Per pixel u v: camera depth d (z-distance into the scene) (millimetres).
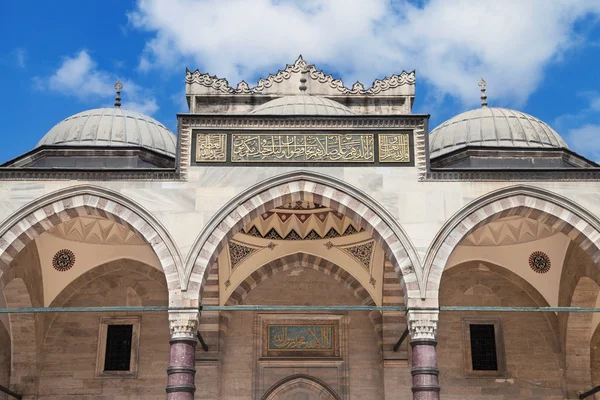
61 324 26922
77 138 25797
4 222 21109
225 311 26953
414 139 22031
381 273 26688
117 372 26609
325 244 26891
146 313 27109
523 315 27422
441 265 20875
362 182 21594
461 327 27359
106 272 26922
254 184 21500
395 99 29797
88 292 27109
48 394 26250
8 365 26203
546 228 25688
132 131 26328
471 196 21469
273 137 22016
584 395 26141
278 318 27516
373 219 21281
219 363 26406
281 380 26859
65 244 25875
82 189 21438
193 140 21938
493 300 27531
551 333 27156
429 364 20125
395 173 21688
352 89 29875
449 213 21312
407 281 20719
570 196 21500
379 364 26984
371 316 27375
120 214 21234
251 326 27344
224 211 21281
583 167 23031
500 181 21609
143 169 21547
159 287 27250
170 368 20016
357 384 26844
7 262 21125
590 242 21266
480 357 27188
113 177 21500
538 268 26641
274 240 26906
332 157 21859
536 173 21656
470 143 25891
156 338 26922
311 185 21578
